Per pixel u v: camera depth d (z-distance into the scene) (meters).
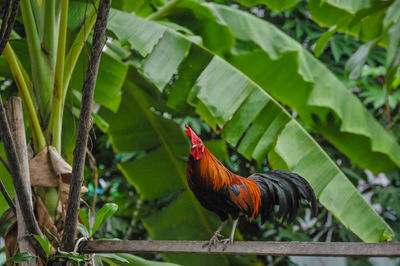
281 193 5.80
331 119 9.64
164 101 9.23
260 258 11.73
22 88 5.56
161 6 9.22
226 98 7.20
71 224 4.70
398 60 6.63
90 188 12.52
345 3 9.14
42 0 6.16
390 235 6.95
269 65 9.20
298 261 10.82
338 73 12.05
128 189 11.95
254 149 7.49
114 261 6.61
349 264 10.77
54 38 6.07
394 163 9.84
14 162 4.56
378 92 10.95
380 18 8.92
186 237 9.97
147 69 7.14
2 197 6.89
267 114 7.46
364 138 9.68
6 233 5.54
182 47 7.32
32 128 5.64
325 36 7.55
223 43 8.89
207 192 5.00
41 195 5.51
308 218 13.11
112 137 9.77
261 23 9.14
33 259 4.86
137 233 11.85
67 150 7.64
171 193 9.98
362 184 12.64
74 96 7.66
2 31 4.39
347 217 7.05
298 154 7.25
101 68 7.67
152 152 9.76
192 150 4.90
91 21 5.98
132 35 7.03
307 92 9.22
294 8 11.86
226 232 9.84
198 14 8.82
